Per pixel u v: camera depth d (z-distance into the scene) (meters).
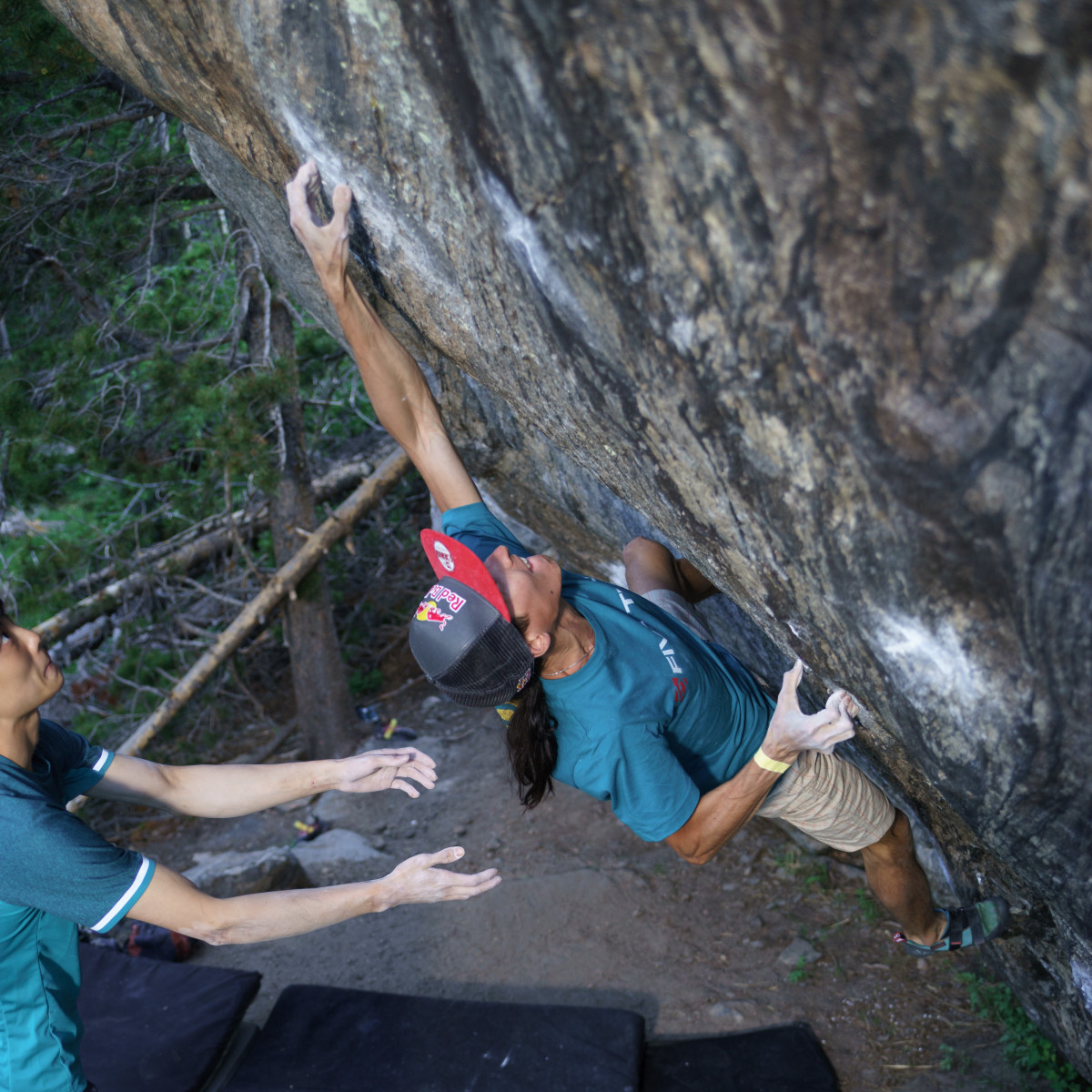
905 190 1.03
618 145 1.22
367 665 8.41
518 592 1.94
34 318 6.92
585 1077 3.45
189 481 6.79
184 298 6.75
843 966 4.09
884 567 1.48
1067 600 1.31
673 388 1.51
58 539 6.69
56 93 5.88
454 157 1.53
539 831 5.44
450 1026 3.75
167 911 1.93
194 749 7.24
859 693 2.05
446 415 3.79
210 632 6.99
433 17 1.32
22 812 1.92
